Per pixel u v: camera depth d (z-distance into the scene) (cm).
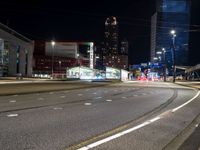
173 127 1112
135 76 13538
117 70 10038
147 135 949
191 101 2197
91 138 876
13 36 9800
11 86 3509
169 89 3959
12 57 9788
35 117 1228
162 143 856
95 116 1300
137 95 2659
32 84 4194
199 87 4462
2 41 8844
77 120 1182
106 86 4416
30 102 1819
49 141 827
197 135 984
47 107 1577
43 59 15488
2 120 1139
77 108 1570
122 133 962
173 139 915
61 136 892
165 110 1593
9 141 816
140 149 779
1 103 1745
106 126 1070
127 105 1780
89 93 2747
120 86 4519
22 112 1369
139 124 1134
